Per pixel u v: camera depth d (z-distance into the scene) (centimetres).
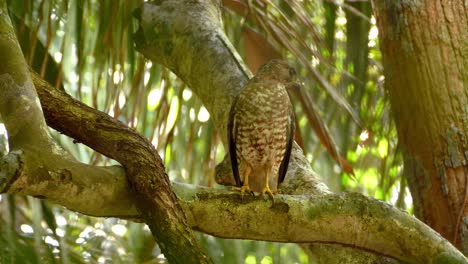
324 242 833
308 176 1020
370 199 824
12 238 966
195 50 1109
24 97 749
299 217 812
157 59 1156
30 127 733
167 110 1202
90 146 810
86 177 738
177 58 1131
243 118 1050
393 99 1054
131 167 764
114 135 791
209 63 1096
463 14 1030
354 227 820
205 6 1157
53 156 725
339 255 893
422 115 1023
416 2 1035
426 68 1025
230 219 804
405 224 818
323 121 1234
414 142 1031
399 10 1041
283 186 1024
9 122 736
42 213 1048
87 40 1214
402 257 832
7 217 1003
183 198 794
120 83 1139
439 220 1005
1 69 765
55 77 1098
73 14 1177
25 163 709
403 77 1038
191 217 796
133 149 776
